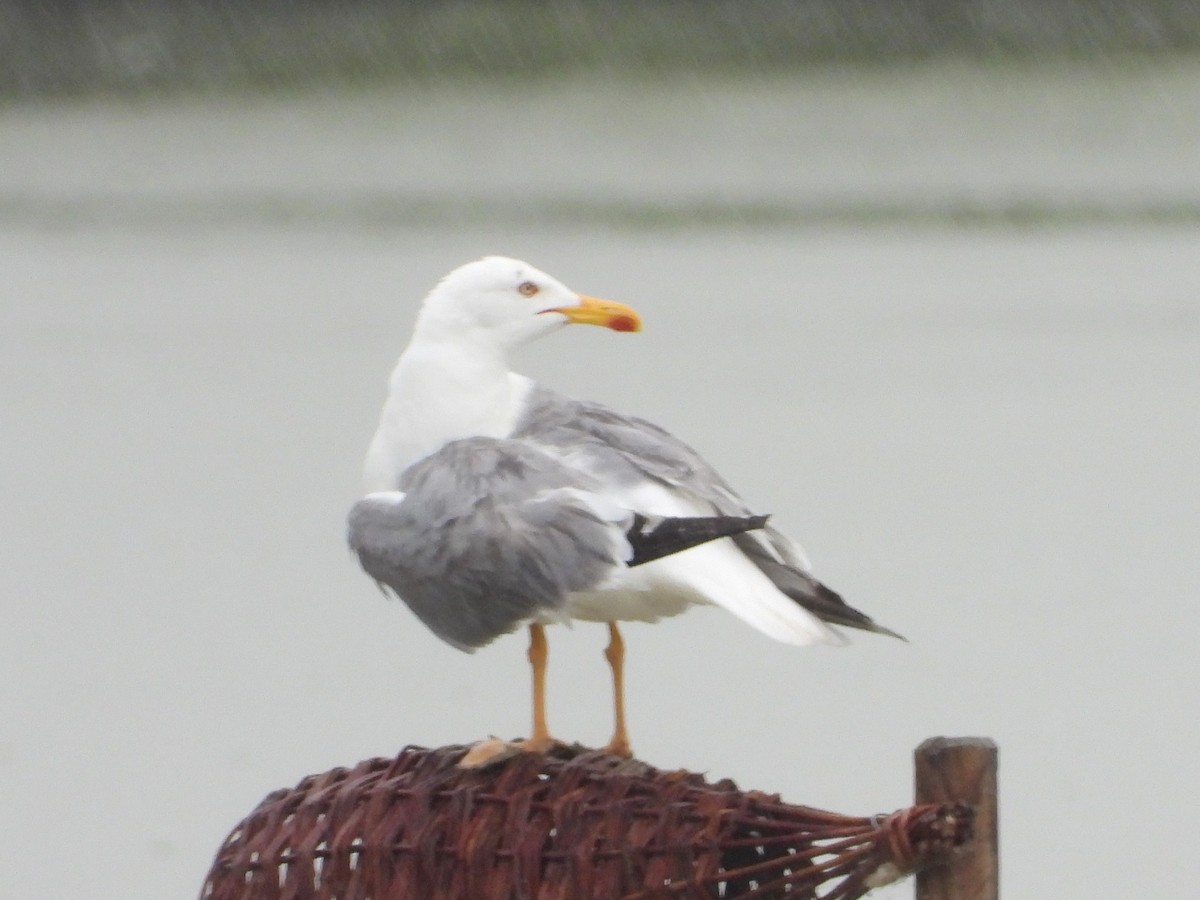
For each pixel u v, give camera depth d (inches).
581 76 1465.3
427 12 1546.5
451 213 1206.3
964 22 1457.9
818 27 1460.4
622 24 1520.7
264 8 1540.4
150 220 1207.6
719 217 1179.3
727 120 1376.7
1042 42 1400.1
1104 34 1417.3
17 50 1525.6
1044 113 1338.6
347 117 1434.5
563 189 1274.6
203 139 1406.3
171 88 1492.4
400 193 1274.6
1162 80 1382.9
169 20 1545.3
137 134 1425.9
